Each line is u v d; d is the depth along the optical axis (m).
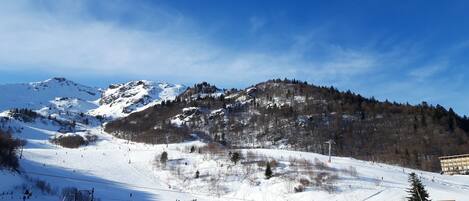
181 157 187.12
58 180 143.62
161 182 162.25
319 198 125.25
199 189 150.12
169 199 135.50
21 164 159.00
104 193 132.62
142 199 131.62
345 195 126.62
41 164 171.62
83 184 144.25
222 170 162.38
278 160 166.75
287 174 148.12
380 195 126.56
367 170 157.88
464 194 128.50
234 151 185.12
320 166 156.50
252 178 150.50
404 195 126.50
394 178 150.12
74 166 178.25
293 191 132.75
